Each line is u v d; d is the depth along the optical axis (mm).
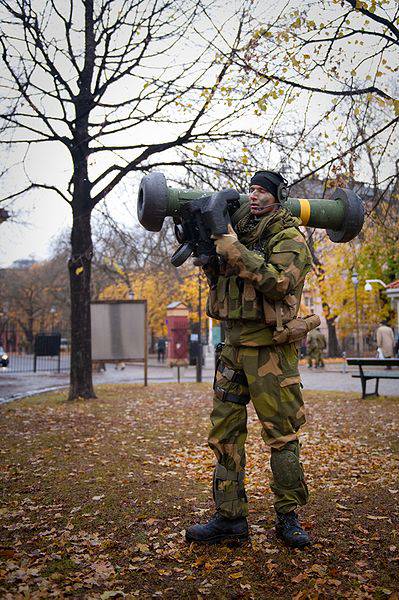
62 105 10883
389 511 3846
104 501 4207
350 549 3156
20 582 2818
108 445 6582
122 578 2887
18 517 3902
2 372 24062
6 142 10609
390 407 9992
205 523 3594
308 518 3695
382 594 2639
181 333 27312
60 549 3295
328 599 2594
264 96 6492
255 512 3848
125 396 12367
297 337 3043
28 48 10273
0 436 7164
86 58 11203
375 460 5691
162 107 10617
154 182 3297
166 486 4656
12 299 56625
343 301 33250
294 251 3021
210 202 2986
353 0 5805
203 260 3092
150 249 15711
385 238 9078
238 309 3045
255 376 3064
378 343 20141
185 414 9367
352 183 6598
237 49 7012
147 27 10445
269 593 2676
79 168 11375
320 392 13445
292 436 3123
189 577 2844
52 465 5500
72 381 11805
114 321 14789
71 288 11805
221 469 3193
